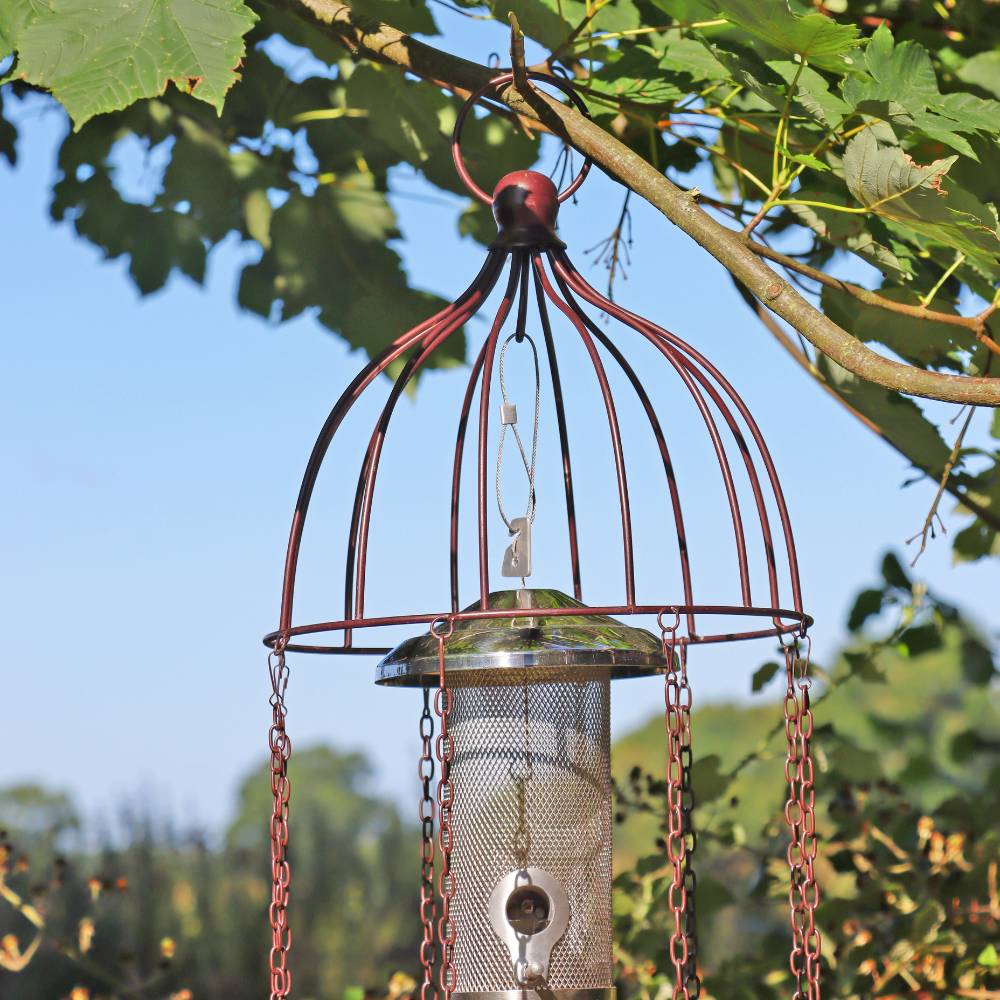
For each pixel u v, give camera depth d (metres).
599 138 3.75
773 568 3.42
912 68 3.55
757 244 3.82
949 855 5.79
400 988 5.74
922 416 4.79
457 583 3.62
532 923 3.52
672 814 2.95
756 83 3.75
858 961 5.59
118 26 3.49
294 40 5.56
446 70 4.02
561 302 3.40
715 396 3.51
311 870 15.80
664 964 5.77
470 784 3.61
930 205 3.50
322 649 3.71
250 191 5.89
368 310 6.03
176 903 12.95
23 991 9.31
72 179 5.95
